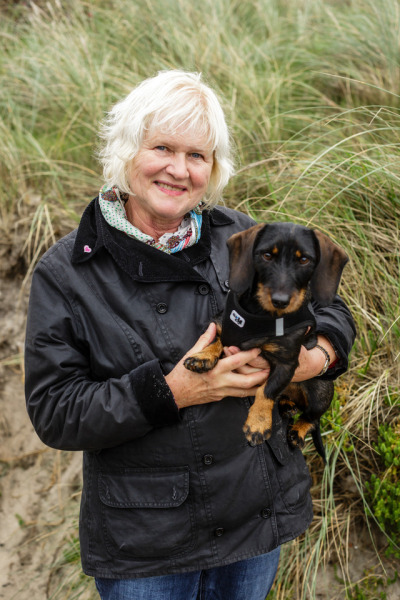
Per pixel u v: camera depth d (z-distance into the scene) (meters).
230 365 2.26
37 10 6.57
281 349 2.38
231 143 4.01
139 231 2.37
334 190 4.11
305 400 2.85
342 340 2.64
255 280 2.44
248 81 5.31
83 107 5.51
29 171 5.23
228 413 2.37
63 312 2.32
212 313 2.45
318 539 3.45
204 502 2.32
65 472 4.44
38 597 3.94
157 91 2.31
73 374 2.32
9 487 4.45
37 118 5.80
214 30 5.83
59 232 4.97
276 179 4.32
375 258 3.96
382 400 3.62
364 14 5.73
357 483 3.61
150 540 2.29
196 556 2.33
